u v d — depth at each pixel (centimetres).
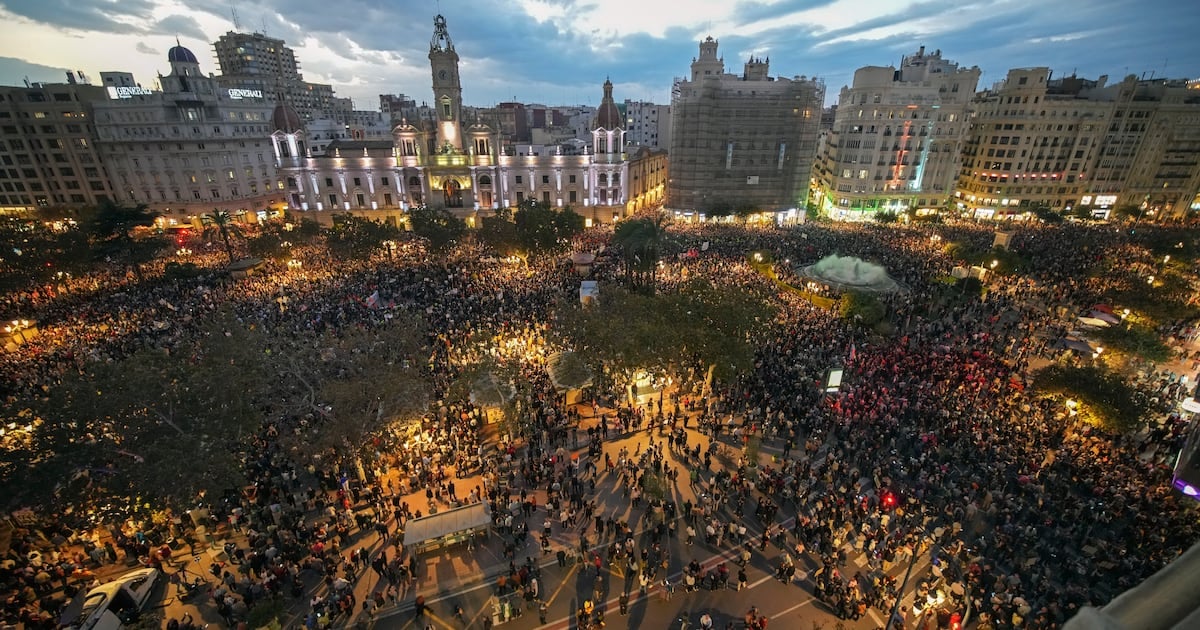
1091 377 3055
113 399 2366
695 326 3453
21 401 2355
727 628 2045
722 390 3656
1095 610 267
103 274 6550
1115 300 4500
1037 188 10331
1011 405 3384
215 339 2966
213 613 2188
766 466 2984
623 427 3350
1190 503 2519
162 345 4147
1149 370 3703
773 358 3984
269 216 10288
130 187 9581
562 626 2138
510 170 9862
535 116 16362
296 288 5562
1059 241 7494
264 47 19638
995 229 8656
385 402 2747
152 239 6475
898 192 10412
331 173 9544
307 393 3036
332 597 2205
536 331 4428
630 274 5753
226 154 9819
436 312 4753
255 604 2144
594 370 3475
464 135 9806
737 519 2656
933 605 2111
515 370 3131
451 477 2933
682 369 3397
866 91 9881
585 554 2409
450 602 2242
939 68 11381
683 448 3078
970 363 3822
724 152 9931
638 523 2638
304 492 2841
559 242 6844
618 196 10112
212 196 9750
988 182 10600
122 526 2531
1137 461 2897
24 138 9350
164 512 2464
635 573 2330
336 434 2612
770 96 9575
